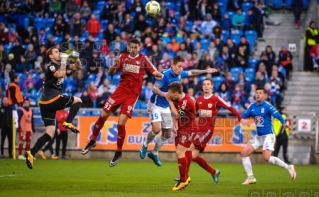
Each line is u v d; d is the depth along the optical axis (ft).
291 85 211.82
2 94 211.20
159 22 225.97
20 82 220.02
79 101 109.81
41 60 222.48
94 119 192.75
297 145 185.37
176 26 230.27
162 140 122.21
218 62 208.95
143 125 189.78
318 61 214.90
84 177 128.16
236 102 192.54
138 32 222.07
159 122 119.24
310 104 206.39
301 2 234.38
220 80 204.03
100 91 204.23
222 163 179.73
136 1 237.25
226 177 134.00
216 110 118.32
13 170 143.33
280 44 229.86
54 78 106.63
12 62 221.25
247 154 119.65
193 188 108.06
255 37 228.63
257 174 143.23
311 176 137.69
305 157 184.14
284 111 178.70
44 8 252.01
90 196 93.20
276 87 197.67
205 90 118.11
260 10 230.89
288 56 212.84
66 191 99.81
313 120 184.85
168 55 211.41
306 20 234.58
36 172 138.72
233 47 213.05
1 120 185.68
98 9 252.42
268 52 207.62
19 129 184.85
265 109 119.55
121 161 184.24
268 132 119.96
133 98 111.24
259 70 200.13
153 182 119.24
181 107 100.73
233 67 211.41
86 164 167.02
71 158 193.67
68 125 107.24
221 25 231.71
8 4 255.29
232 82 196.34
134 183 116.78
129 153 190.49
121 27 230.07
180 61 114.62
